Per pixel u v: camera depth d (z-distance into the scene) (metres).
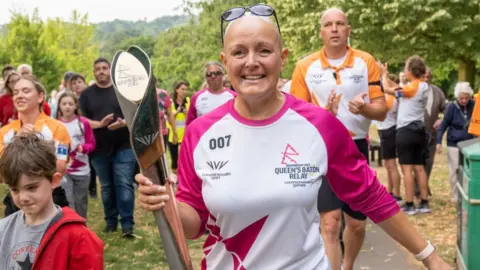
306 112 2.50
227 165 2.45
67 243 2.88
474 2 16.62
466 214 5.09
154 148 2.23
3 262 2.96
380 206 2.68
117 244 7.16
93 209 9.66
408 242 2.74
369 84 4.95
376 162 16.03
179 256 2.30
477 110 5.00
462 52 17.80
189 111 7.82
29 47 48.16
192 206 2.55
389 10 16.91
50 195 2.95
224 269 2.50
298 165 2.44
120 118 7.36
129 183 7.45
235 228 2.44
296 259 2.46
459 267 5.60
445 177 12.58
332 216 4.64
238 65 2.43
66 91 6.76
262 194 2.39
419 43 18.33
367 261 6.41
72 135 6.67
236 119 2.49
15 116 7.32
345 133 2.56
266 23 2.45
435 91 9.52
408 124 8.65
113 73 2.18
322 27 4.97
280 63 2.50
